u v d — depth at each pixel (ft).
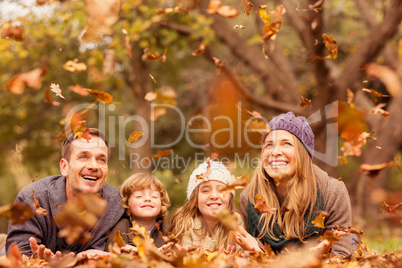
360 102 33.14
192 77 39.88
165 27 30.12
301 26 27.68
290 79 32.65
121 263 5.75
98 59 24.57
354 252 8.91
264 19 7.22
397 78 5.61
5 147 38.17
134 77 31.17
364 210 33.58
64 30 25.07
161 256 6.01
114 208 9.56
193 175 10.16
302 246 9.52
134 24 24.50
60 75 28.02
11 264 6.29
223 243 9.58
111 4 5.57
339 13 37.68
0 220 27.04
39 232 9.00
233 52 32.91
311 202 9.58
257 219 9.84
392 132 34.22
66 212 4.57
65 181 9.52
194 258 6.21
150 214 9.57
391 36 29.37
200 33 28.86
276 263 6.36
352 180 35.91
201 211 9.81
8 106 33.30
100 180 9.21
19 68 28.53
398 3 29.22
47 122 35.70
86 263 6.89
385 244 15.97
